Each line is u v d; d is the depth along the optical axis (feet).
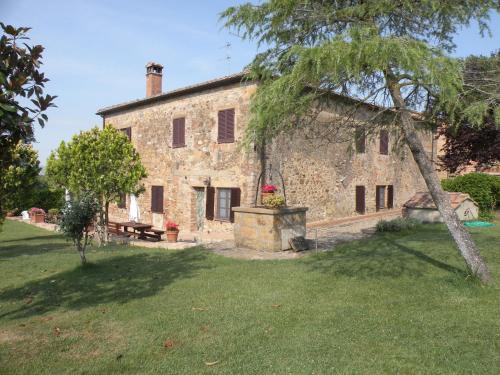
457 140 39.63
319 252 28.12
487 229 35.91
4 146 11.96
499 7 17.51
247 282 19.72
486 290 16.72
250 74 19.30
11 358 11.78
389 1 17.69
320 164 46.78
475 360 11.02
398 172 62.59
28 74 11.76
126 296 17.89
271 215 29.04
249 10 18.22
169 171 49.98
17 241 42.75
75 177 35.06
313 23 18.83
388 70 17.07
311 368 10.75
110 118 61.21
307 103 17.83
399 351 11.65
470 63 22.39
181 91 46.34
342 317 14.39
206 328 13.78
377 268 21.58
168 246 34.50
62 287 19.81
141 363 11.31
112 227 49.96
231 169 41.70
